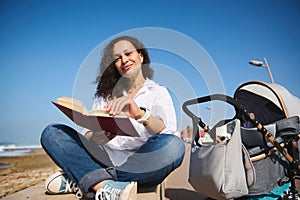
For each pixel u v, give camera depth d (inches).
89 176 66.5
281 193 72.7
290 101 79.0
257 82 83.7
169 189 98.0
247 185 67.8
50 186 79.0
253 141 74.6
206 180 69.5
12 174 189.0
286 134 71.6
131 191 59.9
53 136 69.7
